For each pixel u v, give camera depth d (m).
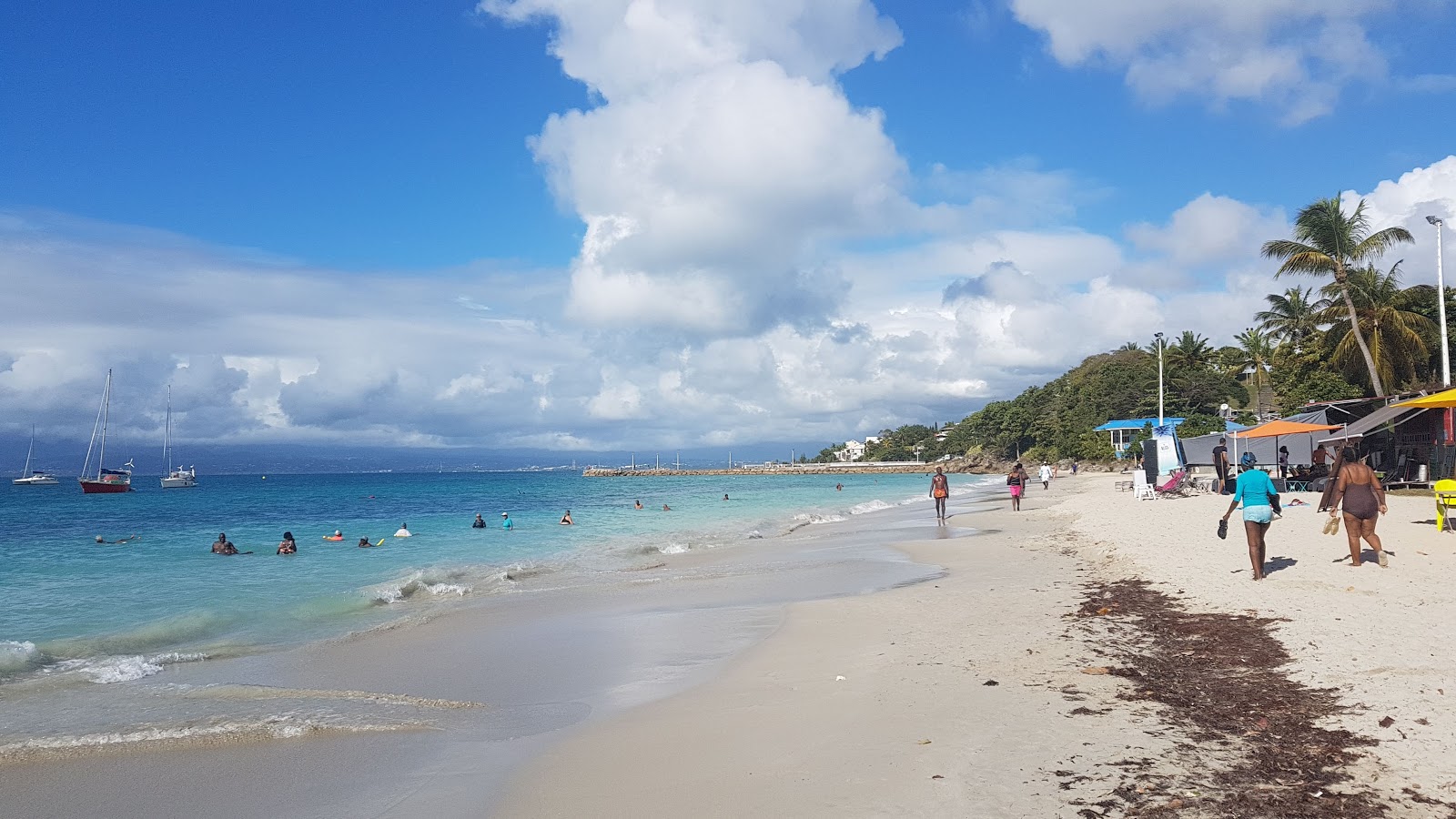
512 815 5.49
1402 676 6.61
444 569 20.09
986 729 6.41
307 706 8.32
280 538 30.27
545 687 8.99
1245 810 4.71
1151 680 7.52
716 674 9.17
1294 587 10.94
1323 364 48.56
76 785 6.30
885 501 49.62
